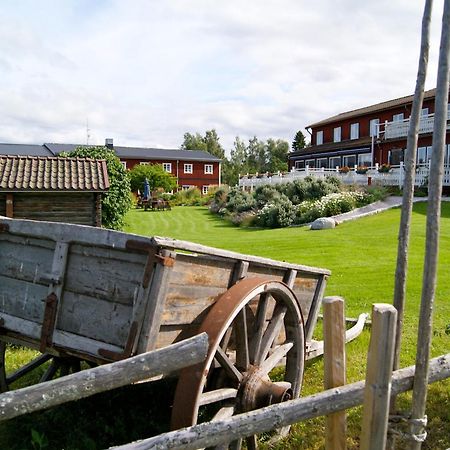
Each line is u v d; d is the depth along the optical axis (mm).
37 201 13398
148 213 30703
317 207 20750
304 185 24156
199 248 3027
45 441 3570
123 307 2992
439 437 3900
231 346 3945
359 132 37406
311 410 2562
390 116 34125
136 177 45719
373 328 2389
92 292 3123
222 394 3381
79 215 13844
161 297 2846
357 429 4012
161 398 4273
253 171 97688
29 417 3895
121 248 2926
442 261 11289
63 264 3209
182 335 3199
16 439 3664
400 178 25406
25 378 4918
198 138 106875
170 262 2822
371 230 16531
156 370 2271
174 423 2881
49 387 2082
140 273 2920
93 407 4078
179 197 39688
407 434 2729
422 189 24156
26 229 3387
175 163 58781
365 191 23578
